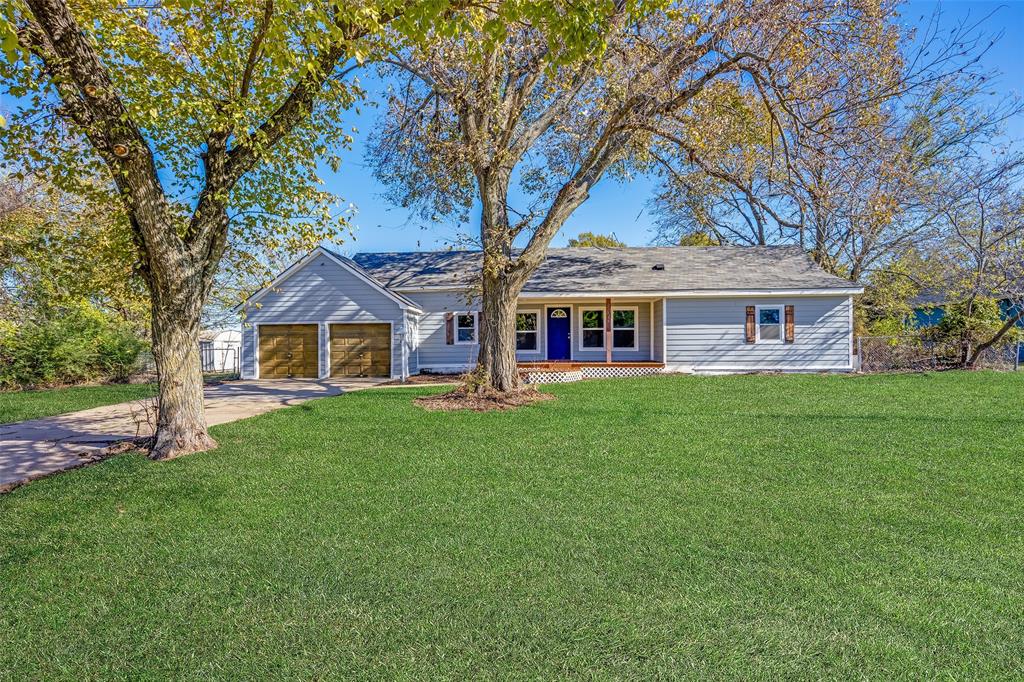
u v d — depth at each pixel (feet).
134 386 47.16
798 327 54.19
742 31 26.35
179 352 20.71
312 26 15.97
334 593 9.84
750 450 20.03
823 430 23.35
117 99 18.12
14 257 43.19
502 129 35.88
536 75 33.99
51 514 14.12
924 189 31.76
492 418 27.43
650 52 28.63
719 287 53.47
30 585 10.33
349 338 56.18
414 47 27.89
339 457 19.69
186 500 15.11
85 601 9.70
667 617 8.87
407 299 59.16
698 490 15.47
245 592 9.94
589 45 14.99
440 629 8.61
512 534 12.44
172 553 11.70
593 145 36.17
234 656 8.01
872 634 8.35
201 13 18.48
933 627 8.53
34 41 16.66
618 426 24.90
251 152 21.42
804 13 25.46
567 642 8.21
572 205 34.14
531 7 14.33
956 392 34.22
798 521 13.06
